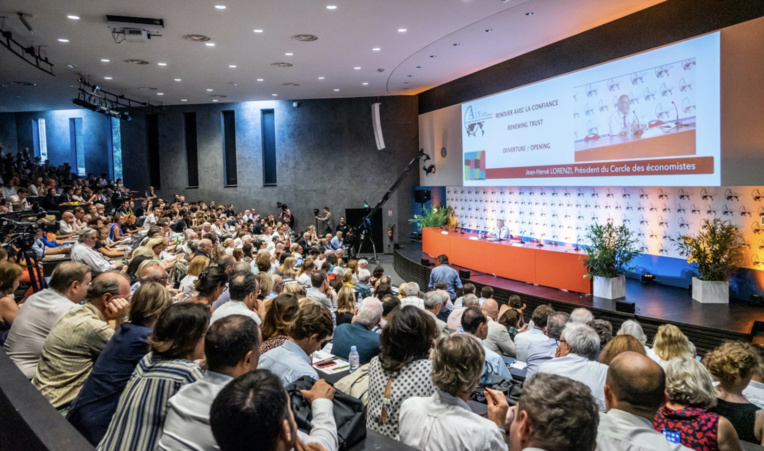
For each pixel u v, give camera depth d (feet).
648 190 37.24
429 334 8.33
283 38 37.45
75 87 56.70
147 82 53.16
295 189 70.03
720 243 30.42
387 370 8.23
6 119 80.89
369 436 6.55
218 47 39.47
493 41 40.55
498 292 37.50
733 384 9.19
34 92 60.34
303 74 50.88
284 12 31.65
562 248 38.40
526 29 37.65
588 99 39.06
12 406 5.82
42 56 41.39
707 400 8.11
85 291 11.44
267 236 46.50
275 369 9.10
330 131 69.21
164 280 13.75
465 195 59.26
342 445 6.07
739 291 31.35
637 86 35.04
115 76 49.98
